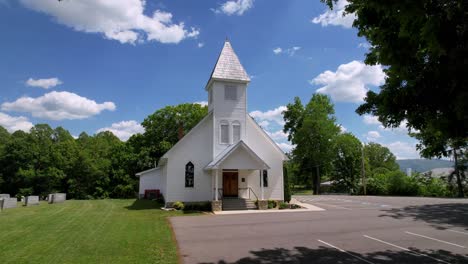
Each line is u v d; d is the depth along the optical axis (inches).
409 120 260.8
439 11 197.5
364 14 254.4
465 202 1107.9
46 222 665.6
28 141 2164.1
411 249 442.9
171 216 788.6
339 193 2338.8
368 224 644.1
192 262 376.8
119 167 2048.5
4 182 2046.0
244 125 1044.5
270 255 409.7
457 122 224.1
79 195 2028.8
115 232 551.2
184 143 1011.9
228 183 1031.0
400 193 1758.1
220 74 1037.2
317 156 2084.2
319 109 2143.2
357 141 2413.9
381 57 245.6
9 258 378.6
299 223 661.9
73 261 366.0
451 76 208.1
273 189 1051.3
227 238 513.0
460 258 399.2
